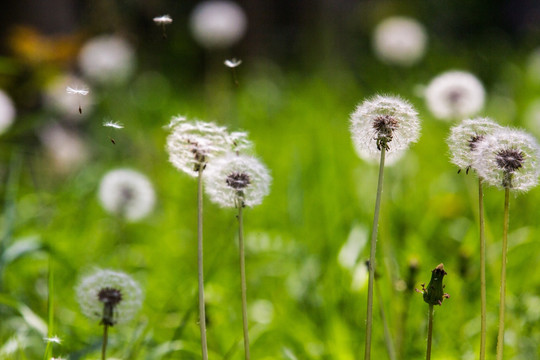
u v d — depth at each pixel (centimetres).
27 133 263
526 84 348
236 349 154
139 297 136
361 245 170
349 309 166
